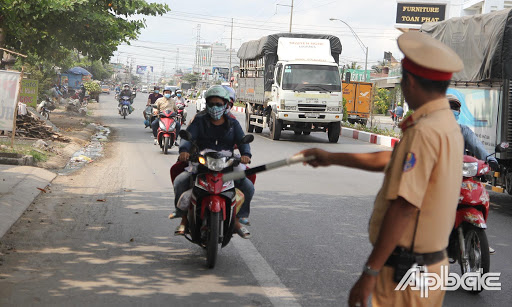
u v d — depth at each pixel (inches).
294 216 340.2
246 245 270.8
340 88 866.1
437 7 1466.5
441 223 99.8
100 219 310.8
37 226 289.4
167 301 192.9
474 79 424.2
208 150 234.5
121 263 234.4
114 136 840.3
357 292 98.8
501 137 384.2
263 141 857.5
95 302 189.0
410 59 98.0
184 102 888.9
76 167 510.3
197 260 243.4
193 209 234.8
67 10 743.7
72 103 1346.0
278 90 864.9
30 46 840.9
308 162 115.5
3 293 193.8
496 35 389.7
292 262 245.1
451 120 99.3
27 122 675.4
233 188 231.8
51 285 204.1
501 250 282.5
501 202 432.8
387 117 2230.6
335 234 298.0
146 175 475.8
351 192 435.2
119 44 867.4
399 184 96.3
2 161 465.4
